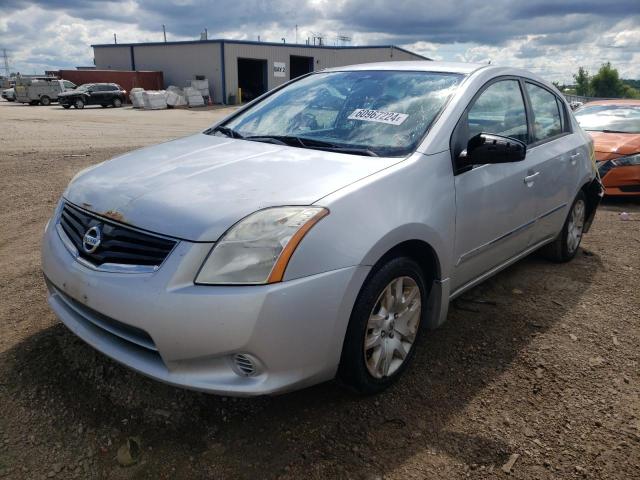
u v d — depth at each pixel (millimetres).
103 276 2344
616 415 2693
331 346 2369
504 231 3541
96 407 2607
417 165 2799
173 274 2184
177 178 2631
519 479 2268
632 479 2285
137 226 2350
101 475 2221
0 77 53469
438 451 2410
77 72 43656
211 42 40688
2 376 2805
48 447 2359
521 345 3342
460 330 3504
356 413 2639
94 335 2553
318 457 2346
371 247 2412
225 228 2223
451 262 3033
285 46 44062
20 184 7395
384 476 2258
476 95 3354
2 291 3844
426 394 2812
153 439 2420
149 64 45281
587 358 3215
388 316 2688
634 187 7254
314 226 2277
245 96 44219
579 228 4895
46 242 2834
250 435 2467
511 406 2742
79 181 2943
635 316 3791
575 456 2408
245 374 2256
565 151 4305
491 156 2949
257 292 2146
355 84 3643
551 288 4242
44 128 17219
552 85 4520
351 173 2615
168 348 2199
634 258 5035
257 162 2791
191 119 25250
